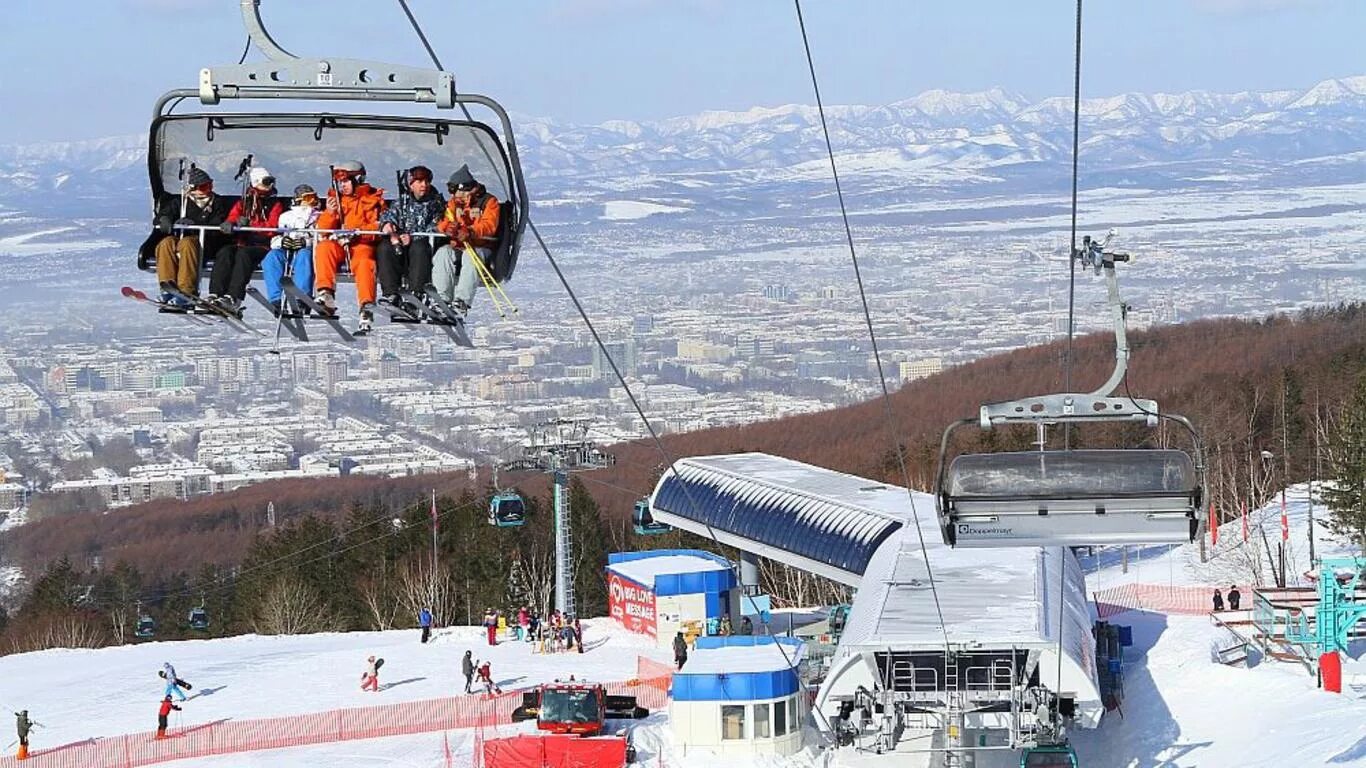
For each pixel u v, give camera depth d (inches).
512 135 491.2
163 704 1941.4
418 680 2235.5
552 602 3612.2
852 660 1649.9
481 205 507.8
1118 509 636.1
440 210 509.0
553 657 2377.0
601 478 5797.2
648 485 5615.2
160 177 506.6
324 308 511.5
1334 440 3503.9
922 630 1690.5
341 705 2080.5
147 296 510.6
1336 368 4938.5
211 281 507.2
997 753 1716.3
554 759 1689.2
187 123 499.8
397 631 2755.9
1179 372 6284.5
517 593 3563.0
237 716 2049.7
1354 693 1804.9
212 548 5871.1
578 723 1801.2
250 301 545.3
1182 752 1760.6
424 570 3718.0
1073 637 1748.3
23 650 3799.2
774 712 1756.9
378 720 1963.6
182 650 2657.5
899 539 2260.1
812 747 1802.4
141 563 5762.8
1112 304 664.4
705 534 2719.0
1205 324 7391.7
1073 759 1534.2
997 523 640.4
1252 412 4345.5
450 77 467.5
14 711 2155.5
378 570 3789.4
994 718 1788.9
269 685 2252.7
